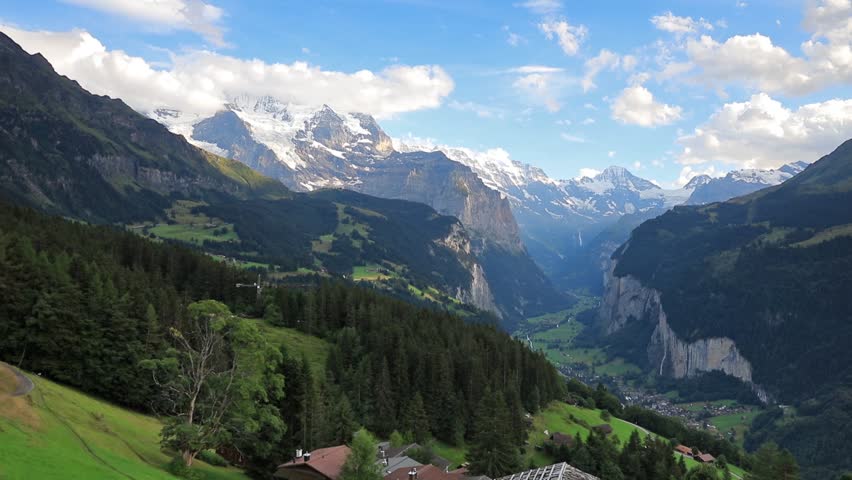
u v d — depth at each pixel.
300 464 91.12
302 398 110.94
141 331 112.88
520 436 150.50
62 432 69.69
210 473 83.44
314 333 184.88
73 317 105.88
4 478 51.47
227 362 81.81
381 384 143.62
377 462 94.81
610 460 141.75
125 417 97.12
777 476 134.50
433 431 146.25
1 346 101.81
